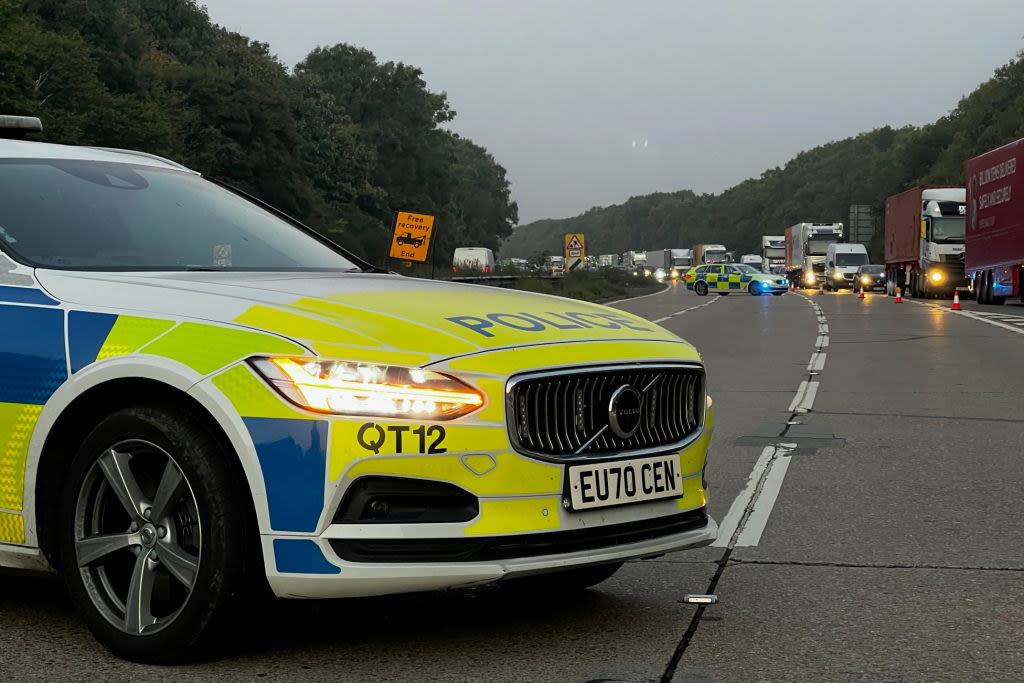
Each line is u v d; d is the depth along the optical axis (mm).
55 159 5164
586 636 4316
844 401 12227
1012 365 16250
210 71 73750
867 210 80438
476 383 3814
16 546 4219
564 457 3965
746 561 5566
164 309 4043
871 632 4398
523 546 3895
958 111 134250
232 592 3779
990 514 6676
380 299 4203
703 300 46812
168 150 57188
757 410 11555
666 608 4723
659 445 4289
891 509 6820
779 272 99875
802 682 3824
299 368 3736
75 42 52938
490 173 163000
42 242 4570
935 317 30172
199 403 3848
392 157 105125
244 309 3969
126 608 3973
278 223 5574
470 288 4785
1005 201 37094
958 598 4895
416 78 108125
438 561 3777
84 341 4074
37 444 4121
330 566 3686
